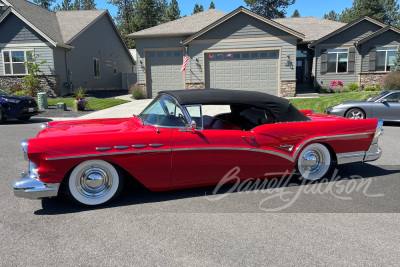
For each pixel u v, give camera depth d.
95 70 26.45
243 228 3.29
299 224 3.38
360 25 20.72
